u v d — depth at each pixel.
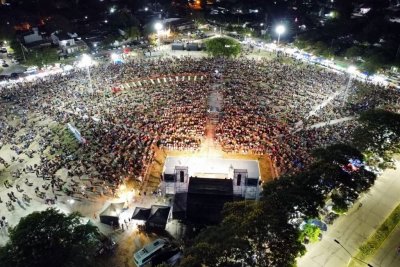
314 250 54.44
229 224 45.09
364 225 59.56
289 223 47.06
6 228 58.38
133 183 69.56
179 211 59.25
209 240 42.34
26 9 194.12
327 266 51.72
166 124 88.81
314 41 154.25
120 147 79.69
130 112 95.31
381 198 65.69
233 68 129.75
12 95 107.75
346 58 139.62
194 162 74.56
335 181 52.56
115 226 59.62
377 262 52.41
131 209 63.62
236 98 103.50
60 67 131.88
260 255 40.72
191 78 120.94
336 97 105.69
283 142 81.31
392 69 125.81
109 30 170.00
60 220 48.25
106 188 67.94
